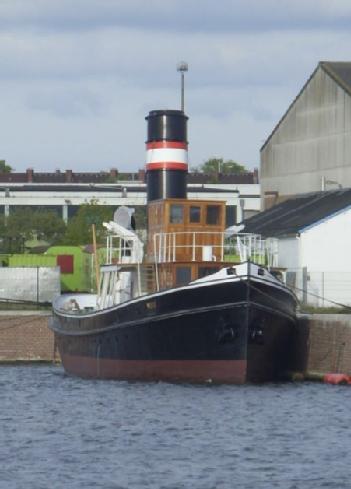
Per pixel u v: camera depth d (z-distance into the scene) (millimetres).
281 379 137250
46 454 95500
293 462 91875
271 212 199000
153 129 144125
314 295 162750
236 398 122000
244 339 128375
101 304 148625
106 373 139500
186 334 129375
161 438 101750
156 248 138375
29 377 147250
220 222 137875
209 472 88875
